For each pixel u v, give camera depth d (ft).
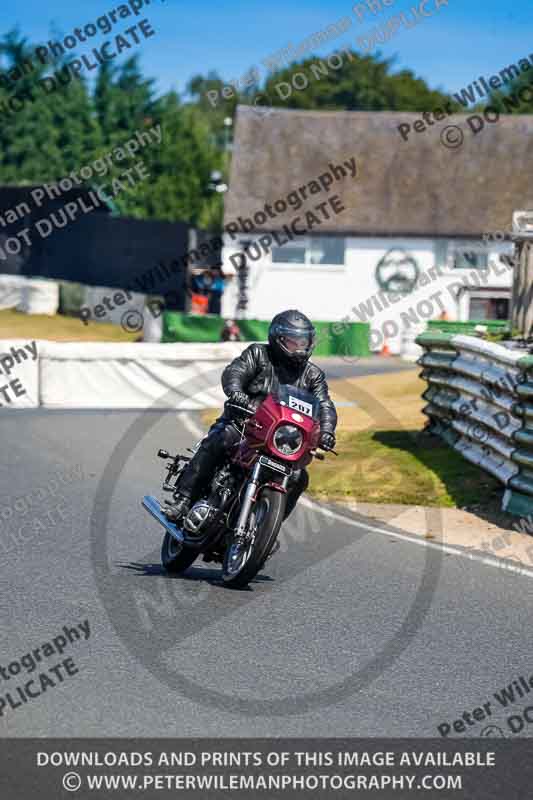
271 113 536.42
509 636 78.13
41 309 474.08
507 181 504.84
